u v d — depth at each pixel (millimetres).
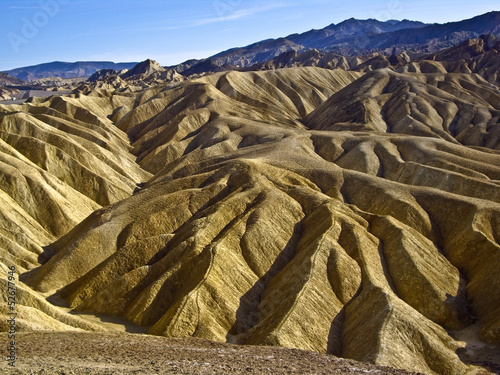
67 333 33594
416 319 42438
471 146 107438
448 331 44906
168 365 25031
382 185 69500
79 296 52750
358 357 38531
